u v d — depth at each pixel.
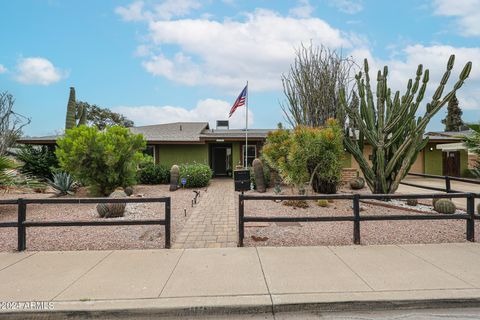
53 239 4.65
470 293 2.76
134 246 4.35
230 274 3.25
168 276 3.21
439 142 15.55
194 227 5.52
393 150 7.82
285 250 4.08
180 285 2.98
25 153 12.40
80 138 8.62
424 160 16.77
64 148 8.94
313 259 3.70
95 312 2.56
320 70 11.32
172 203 8.16
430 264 3.50
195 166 12.12
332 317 2.57
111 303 2.63
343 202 8.02
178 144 15.59
